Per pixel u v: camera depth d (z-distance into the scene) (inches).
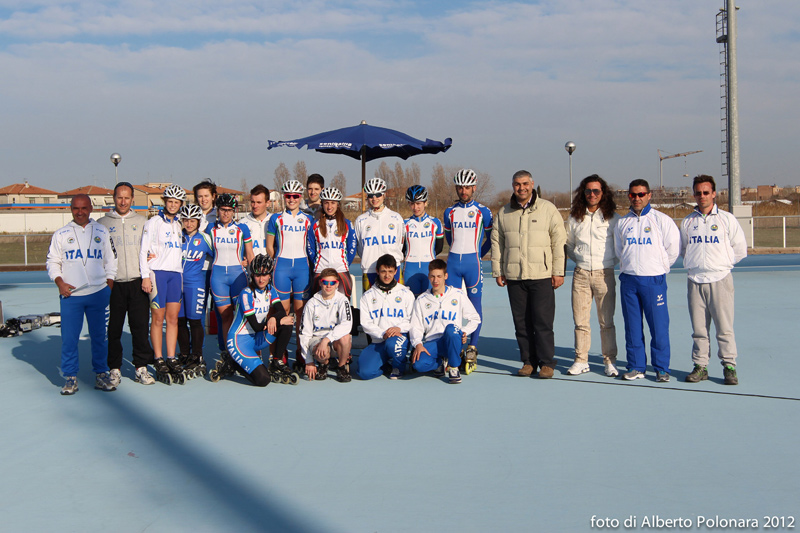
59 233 239.8
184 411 218.4
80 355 313.6
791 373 254.8
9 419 210.5
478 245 281.4
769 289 510.9
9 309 468.4
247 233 291.6
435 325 261.6
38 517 140.4
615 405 218.5
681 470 161.3
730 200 892.6
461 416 208.4
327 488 152.9
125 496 150.3
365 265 290.4
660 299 247.0
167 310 263.0
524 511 139.9
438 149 386.6
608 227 257.6
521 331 264.4
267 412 215.9
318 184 309.4
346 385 252.8
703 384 243.9
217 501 146.8
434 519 136.6
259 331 257.0
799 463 164.9
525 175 257.0
